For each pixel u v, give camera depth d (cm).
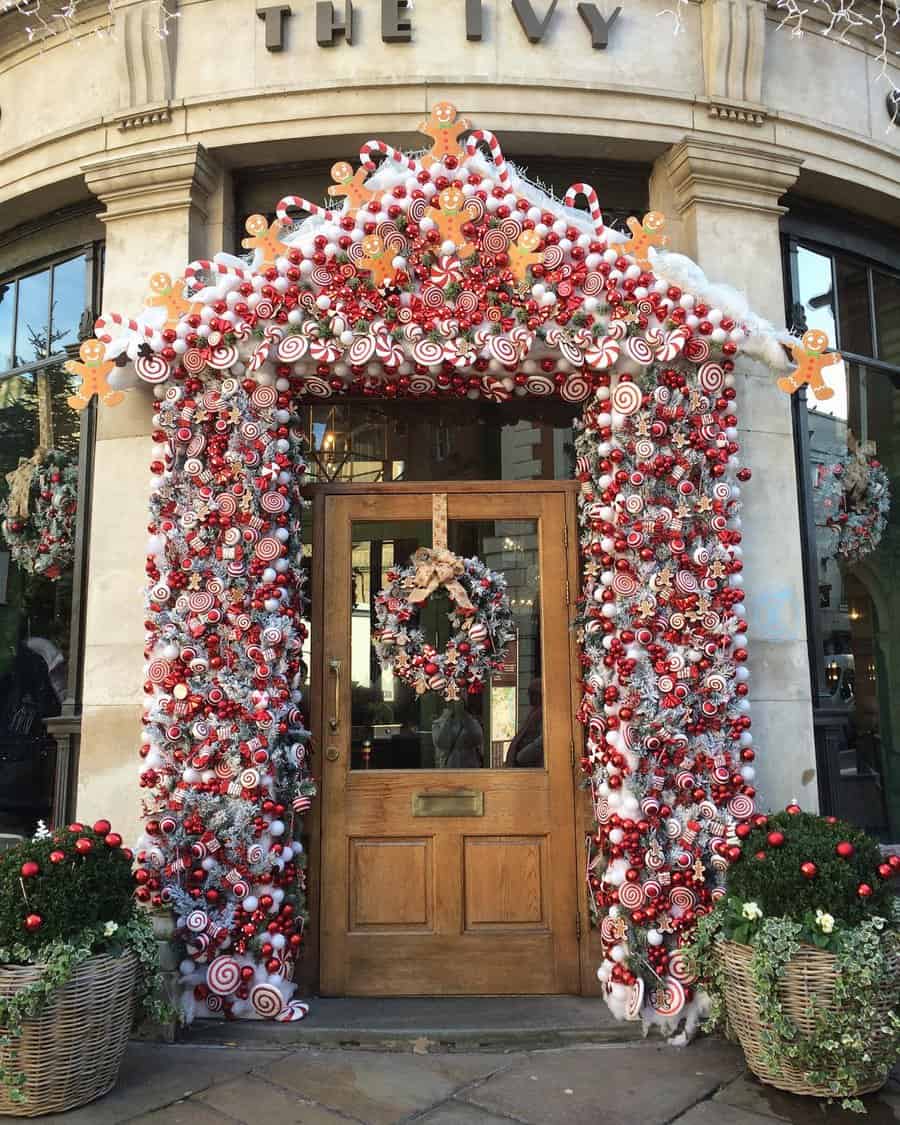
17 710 491
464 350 409
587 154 480
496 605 439
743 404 456
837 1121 309
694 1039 381
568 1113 315
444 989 417
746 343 416
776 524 453
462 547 447
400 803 428
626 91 462
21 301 534
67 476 504
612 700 402
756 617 443
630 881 390
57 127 502
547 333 410
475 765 431
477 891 423
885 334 542
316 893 423
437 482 449
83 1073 313
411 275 414
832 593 494
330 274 411
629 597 405
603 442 422
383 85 454
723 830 393
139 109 469
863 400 528
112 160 466
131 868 348
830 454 509
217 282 420
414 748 433
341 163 414
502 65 463
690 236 471
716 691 402
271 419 415
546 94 458
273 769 399
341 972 418
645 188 496
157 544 409
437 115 415
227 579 404
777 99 491
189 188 462
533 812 427
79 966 311
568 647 438
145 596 406
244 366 418
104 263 508
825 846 338
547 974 418
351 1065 355
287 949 396
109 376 424
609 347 407
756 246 474
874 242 543
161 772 399
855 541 508
